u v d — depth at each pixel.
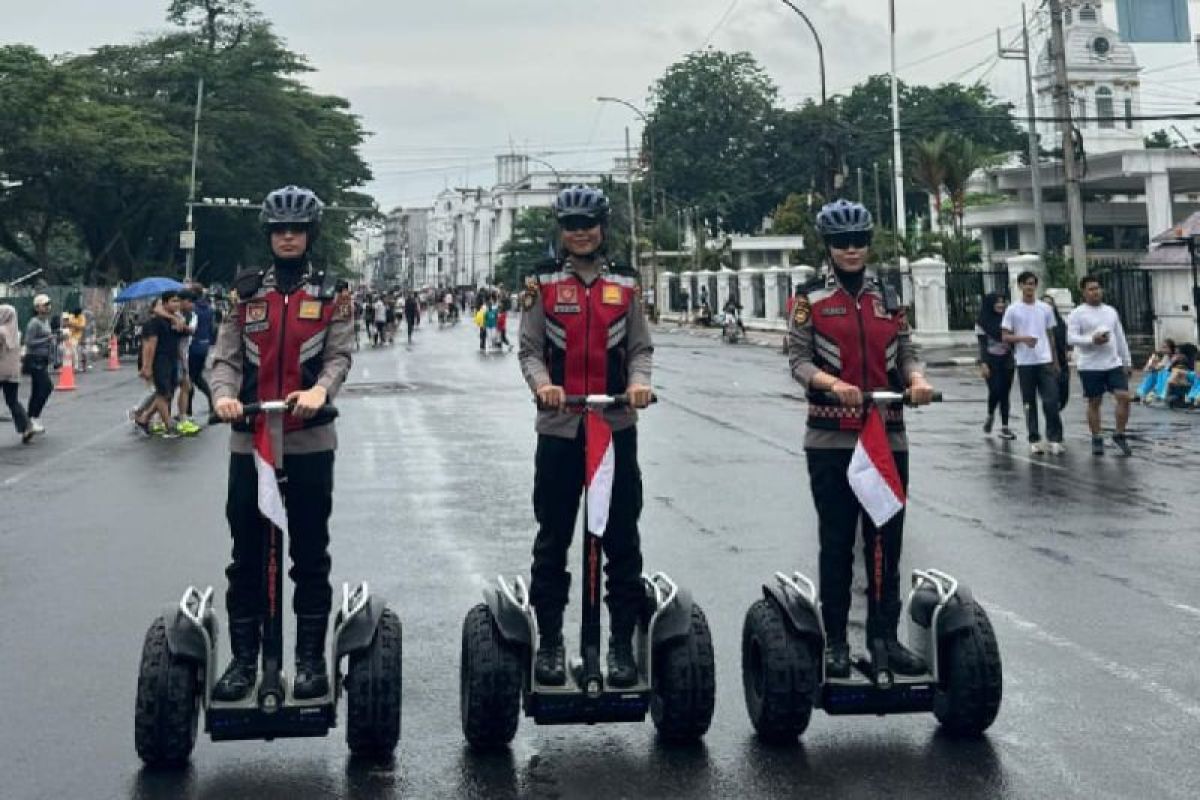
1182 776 4.47
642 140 82.62
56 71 43.34
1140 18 20.78
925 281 34.31
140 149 47.19
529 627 4.58
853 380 4.79
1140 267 26.67
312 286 4.63
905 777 4.48
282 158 57.56
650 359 4.72
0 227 51.16
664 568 7.93
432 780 4.50
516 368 28.73
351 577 7.77
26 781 4.50
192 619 4.51
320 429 4.55
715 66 81.56
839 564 4.84
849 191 81.00
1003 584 7.50
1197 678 5.66
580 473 4.68
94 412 19.45
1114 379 12.95
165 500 10.92
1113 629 6.50
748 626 4.98
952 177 48.56
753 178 80.88
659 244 76.12
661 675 4.77
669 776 4.52
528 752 4.79
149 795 4.37
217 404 4.32
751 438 15.02
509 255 119.44
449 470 12.51
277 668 4.45
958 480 11.59
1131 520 9.58
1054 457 13.07
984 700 4.66
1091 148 74.62
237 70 54.62
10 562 8.35
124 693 5.55
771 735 4.80
